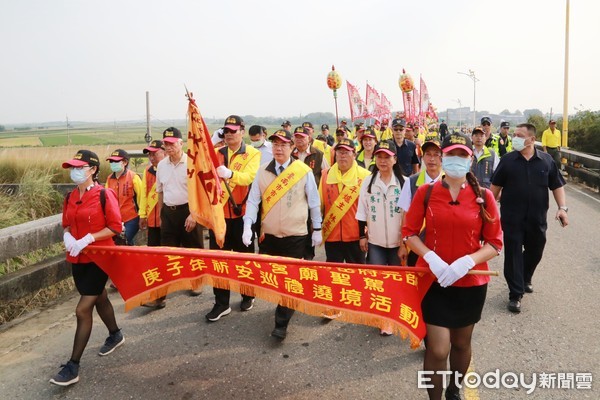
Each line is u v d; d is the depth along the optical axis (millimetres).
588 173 13992
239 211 5152
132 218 6387
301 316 5031
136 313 5230
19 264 6078
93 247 3654
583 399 3367
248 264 3578
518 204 4949
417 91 25141
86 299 3764
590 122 22531
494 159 7363
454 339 3098
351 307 3334
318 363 3988
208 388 3629
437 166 3773
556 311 4922
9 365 4105
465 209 2814
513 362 3918
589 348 4105
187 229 5227
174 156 5230
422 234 3273
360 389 3572
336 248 4898
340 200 4766
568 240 7805
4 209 7883
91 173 3822
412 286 3092
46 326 4938
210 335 4594
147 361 4090
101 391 3633
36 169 11266
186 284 3727
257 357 4117
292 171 4551
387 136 15453
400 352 4156
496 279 6035
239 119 5250
